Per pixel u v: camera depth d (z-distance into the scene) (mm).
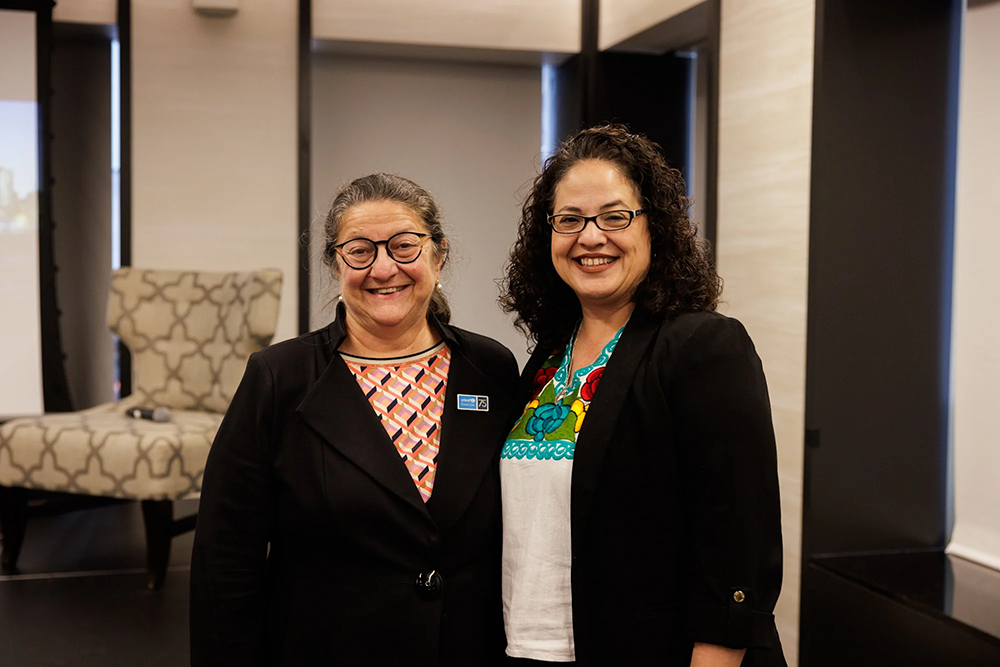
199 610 1501
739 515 1376
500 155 5535
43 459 3486
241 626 1507
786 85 3180
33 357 4609
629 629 1426
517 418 1659
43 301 4613
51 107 4641
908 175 3027
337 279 1639
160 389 4117
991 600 2543
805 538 3008
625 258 1522
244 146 4879
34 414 4602
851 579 2811
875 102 2996
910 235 3037
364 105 5340
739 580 1372
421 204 1621
